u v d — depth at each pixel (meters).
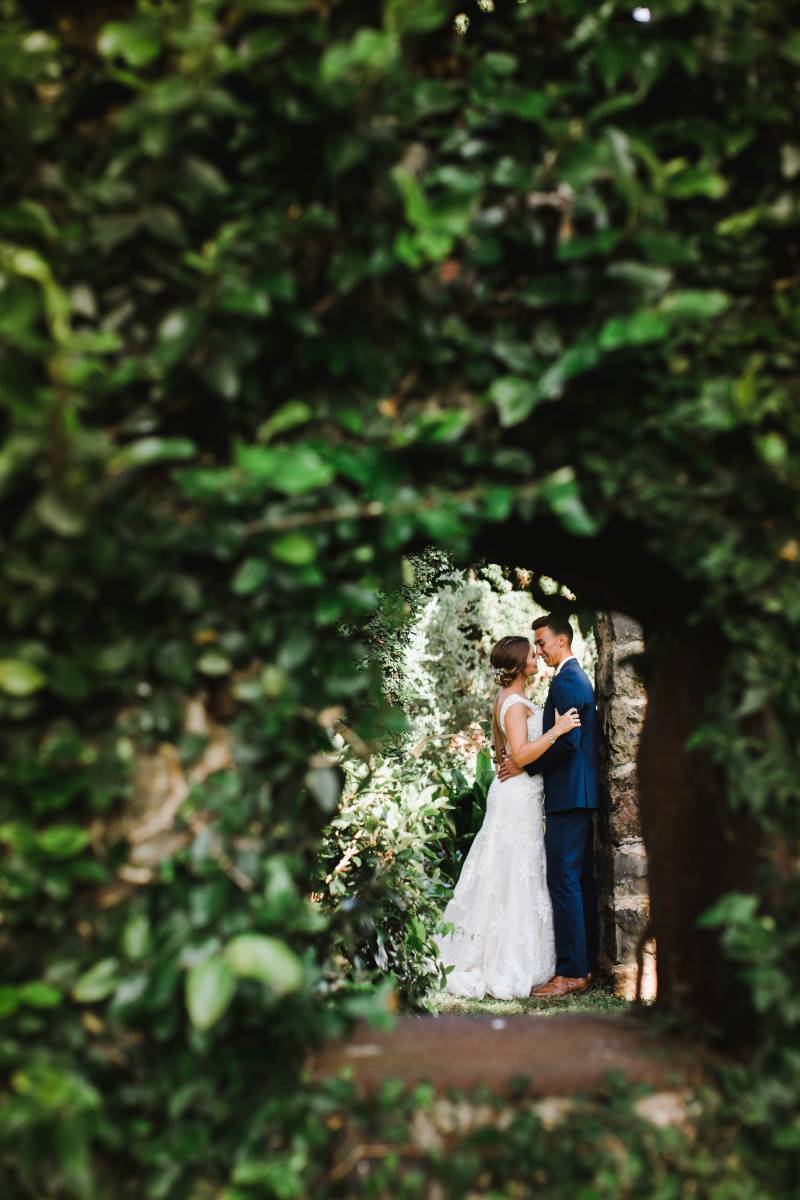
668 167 1.33
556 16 1.56
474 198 1.34
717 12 1.43
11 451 1.18
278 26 1.36
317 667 1.52
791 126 1.53
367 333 1.46
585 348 1.42
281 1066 1.42
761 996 1.41
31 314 1.21
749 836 1.64
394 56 1.27
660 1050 1.73
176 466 1.43
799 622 1.54
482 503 1.48
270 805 1.47
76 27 1.45
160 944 1.34
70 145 1.41
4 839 1.31
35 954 1.34
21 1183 1.28
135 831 1.39
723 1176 1.45
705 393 1.47
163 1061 1.36
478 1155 1.43
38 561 1.33
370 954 2.90
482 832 5.05
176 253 1.39
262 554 1.40
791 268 1.59
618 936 4.59
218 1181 1.36
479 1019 2.04
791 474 1.50
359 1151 1.40
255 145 1.43
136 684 1.37
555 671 5.04
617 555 1.83
